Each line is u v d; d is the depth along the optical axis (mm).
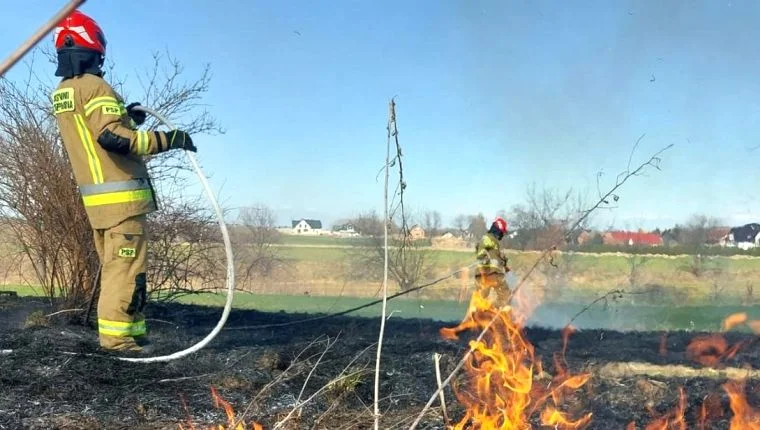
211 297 10406
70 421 3662
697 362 5746
